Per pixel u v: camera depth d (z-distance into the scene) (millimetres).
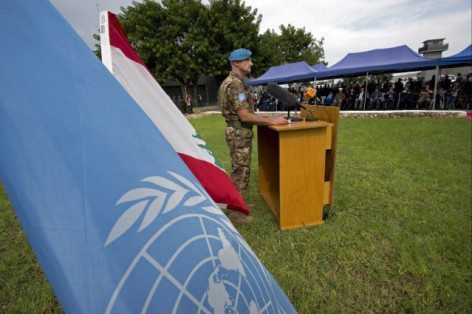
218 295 627
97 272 516
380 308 1597
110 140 596
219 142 6586
